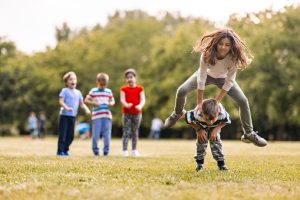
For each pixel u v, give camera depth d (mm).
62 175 7203
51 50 63719
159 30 63281
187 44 53406
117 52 61250
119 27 66312
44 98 61781
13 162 9344
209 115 7594
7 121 61844
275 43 47438
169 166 9047
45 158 10750
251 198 5406
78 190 5785
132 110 13234
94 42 62969
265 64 47656
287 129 51469
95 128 13242
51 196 5426
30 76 61969
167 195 5508
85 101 13281
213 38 7594
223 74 8148
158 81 56000
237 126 53688
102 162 9734
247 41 47344
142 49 61531
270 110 46312
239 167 8961
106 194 5520
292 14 48188
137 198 5297
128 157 11859
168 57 54750
